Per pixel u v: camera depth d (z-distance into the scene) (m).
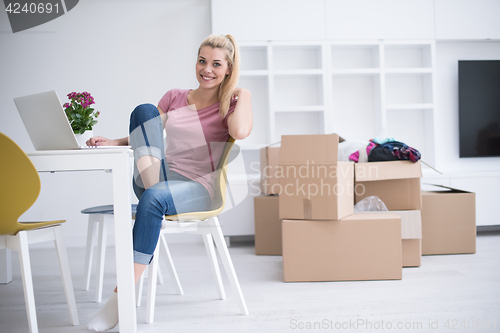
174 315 1.58
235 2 3.33
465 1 3.49
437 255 2.61
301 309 1.62
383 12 3.43
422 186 3.25
